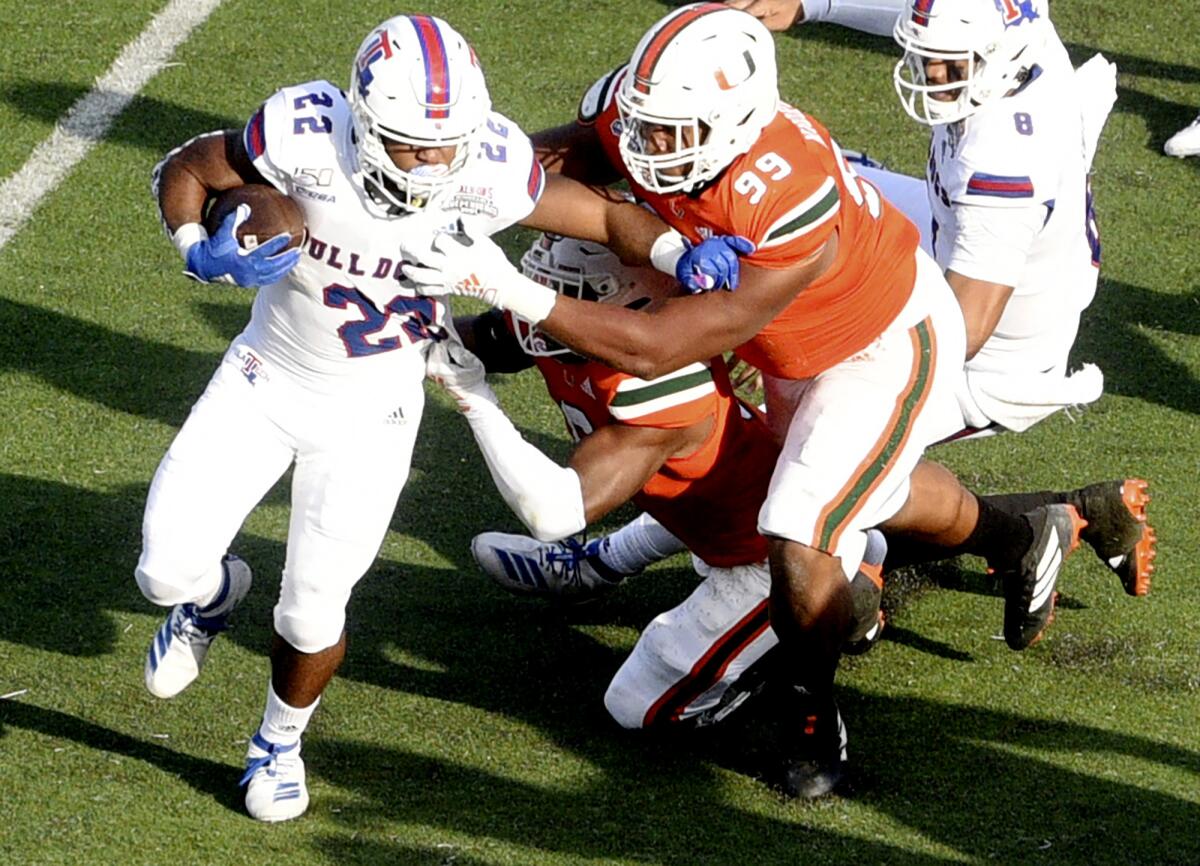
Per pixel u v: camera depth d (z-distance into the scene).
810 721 14.70
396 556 17.83
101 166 23.69
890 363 14.82
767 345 14.69
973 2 15.48
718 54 13.12
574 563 16.94
